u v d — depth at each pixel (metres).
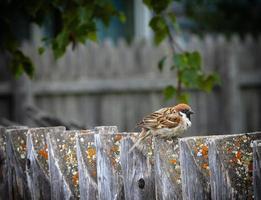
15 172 8.25
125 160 6.75
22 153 8.23
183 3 24.78
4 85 19.02
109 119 20.28
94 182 7.14
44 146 7.95
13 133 8.25
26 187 8.15
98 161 6.99
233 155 5.94
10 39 11.17
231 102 21.05
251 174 5.92
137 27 26.44
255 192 5.61
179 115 8.71
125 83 20.31
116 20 26.52
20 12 11.34
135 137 6.76
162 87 20.52
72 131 7.58
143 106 20.53
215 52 21.09
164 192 6.34
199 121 21.00
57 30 11.07
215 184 5.90
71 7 10.11
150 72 20.53
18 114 18.97
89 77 20.05
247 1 27.25
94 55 20.11
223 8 26.88
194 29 26.81
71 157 7.51
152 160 6.63
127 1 26.56
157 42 11.02
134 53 20.45
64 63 19.80
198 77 10.63
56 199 7.55
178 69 10.65
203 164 6.14
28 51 19.45
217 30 26.95
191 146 6.13
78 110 19.97
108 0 10.62
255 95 21.70
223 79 21.05
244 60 21.61
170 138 8.76
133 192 6.70
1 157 8.64
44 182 7.85
